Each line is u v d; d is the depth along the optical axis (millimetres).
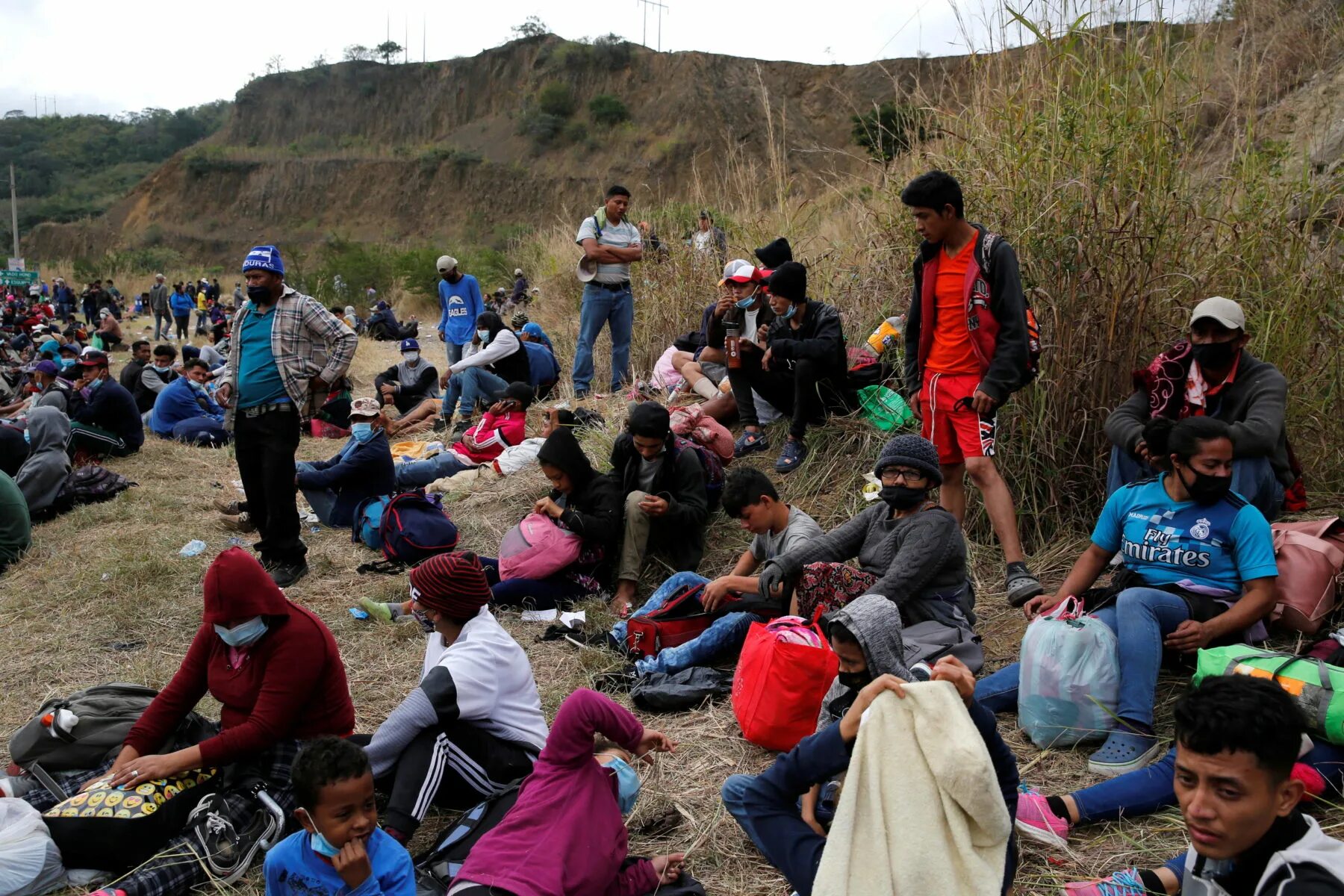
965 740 2340
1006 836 2344
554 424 7973
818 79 54219
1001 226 5699
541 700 4684
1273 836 2158
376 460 7316
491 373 9883
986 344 4676
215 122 138250
